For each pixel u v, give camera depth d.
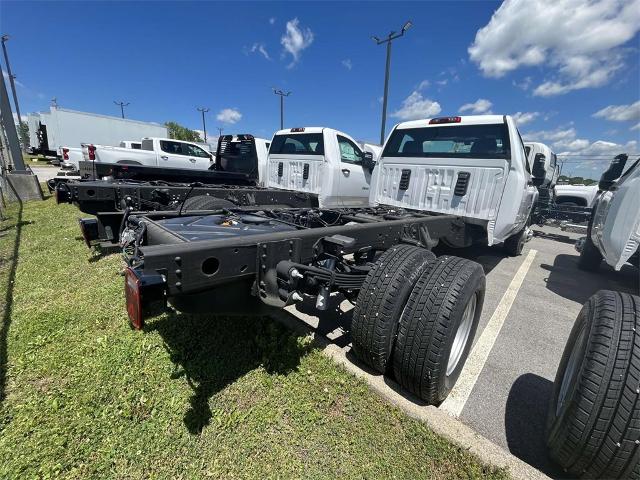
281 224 2.52
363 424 2.00
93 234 3.53
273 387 2.25
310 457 1.77
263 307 2.12
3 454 1.68
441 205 4.39
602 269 6.12
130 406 2.02
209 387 2.22
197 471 1.66
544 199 11.38
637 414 1.42
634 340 1.49
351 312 3.51
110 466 1.67
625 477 1.50
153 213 2.72
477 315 2.47
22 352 2.49
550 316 3.84
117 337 2.71
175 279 1.51
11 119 9.63
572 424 1.53
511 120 3.96
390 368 2.32
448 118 4.33
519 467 1.73
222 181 7.77
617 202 4.09
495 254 6.84
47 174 18.22
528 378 2.63
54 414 1.94
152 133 25.02
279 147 7.05
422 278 2.19
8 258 4.58
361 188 7.05
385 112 14.55
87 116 22.08
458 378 2.55
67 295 3.46
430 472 1.72
